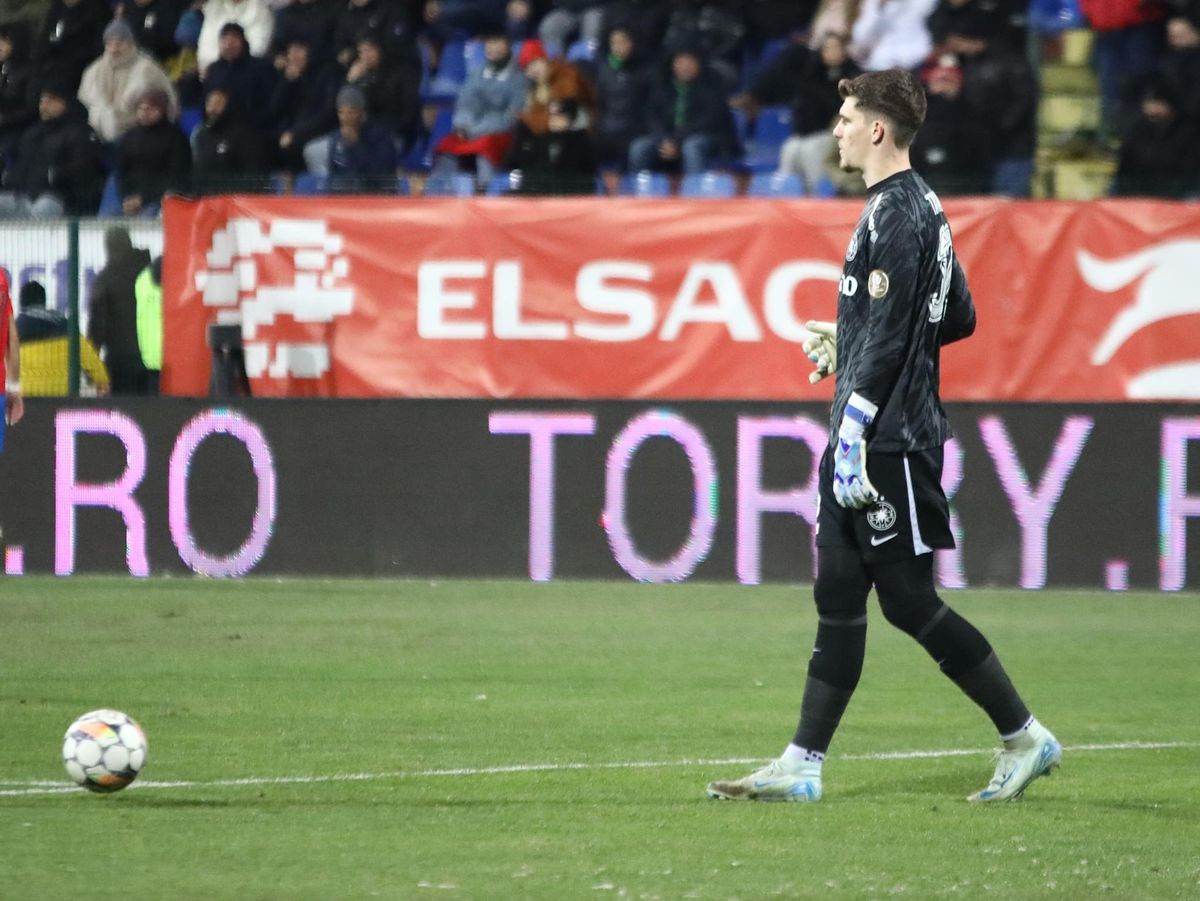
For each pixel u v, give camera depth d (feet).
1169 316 141.90
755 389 145.48
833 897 56.54
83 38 198.39
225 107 179.42
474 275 147.13
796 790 71.10
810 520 145.07
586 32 195.11
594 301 146.51
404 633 120.98
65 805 69.87
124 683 101.09
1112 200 142.00
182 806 69.92
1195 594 142.31
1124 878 59.21
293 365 149.07
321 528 149.48
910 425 68.18
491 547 148.46
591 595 139.74
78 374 150.71
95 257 150.00
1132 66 176.45
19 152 182.39
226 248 148.97
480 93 187.01
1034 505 143.84
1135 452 142.61
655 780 75.46
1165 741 86.84
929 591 69.67
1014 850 63.21
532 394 147.54
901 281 66.54
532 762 79.46
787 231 144.25
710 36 187.83
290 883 57.93
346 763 79.00
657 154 177.06
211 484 150.00
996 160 166.20
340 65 185.78
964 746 84.58
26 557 151.64
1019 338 143.23
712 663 109.70
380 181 168.66
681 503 146.51
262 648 114.21
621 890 57.00
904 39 183.21
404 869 59.82
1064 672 108.27
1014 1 170.60
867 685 102.94
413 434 148.46
